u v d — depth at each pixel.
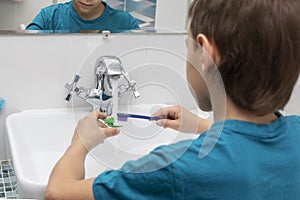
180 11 1.08
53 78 1.11
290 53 0.52
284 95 0.56
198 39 0.56
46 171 1.04
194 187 0.53
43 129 1.11
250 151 0.55
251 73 0.52
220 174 0.53
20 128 1.09
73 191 0.57
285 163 0.58
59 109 1.14
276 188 0.57
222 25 0.52
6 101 1.10
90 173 0.98
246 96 0.54
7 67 1.06
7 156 1.08
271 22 0.50
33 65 1.08
